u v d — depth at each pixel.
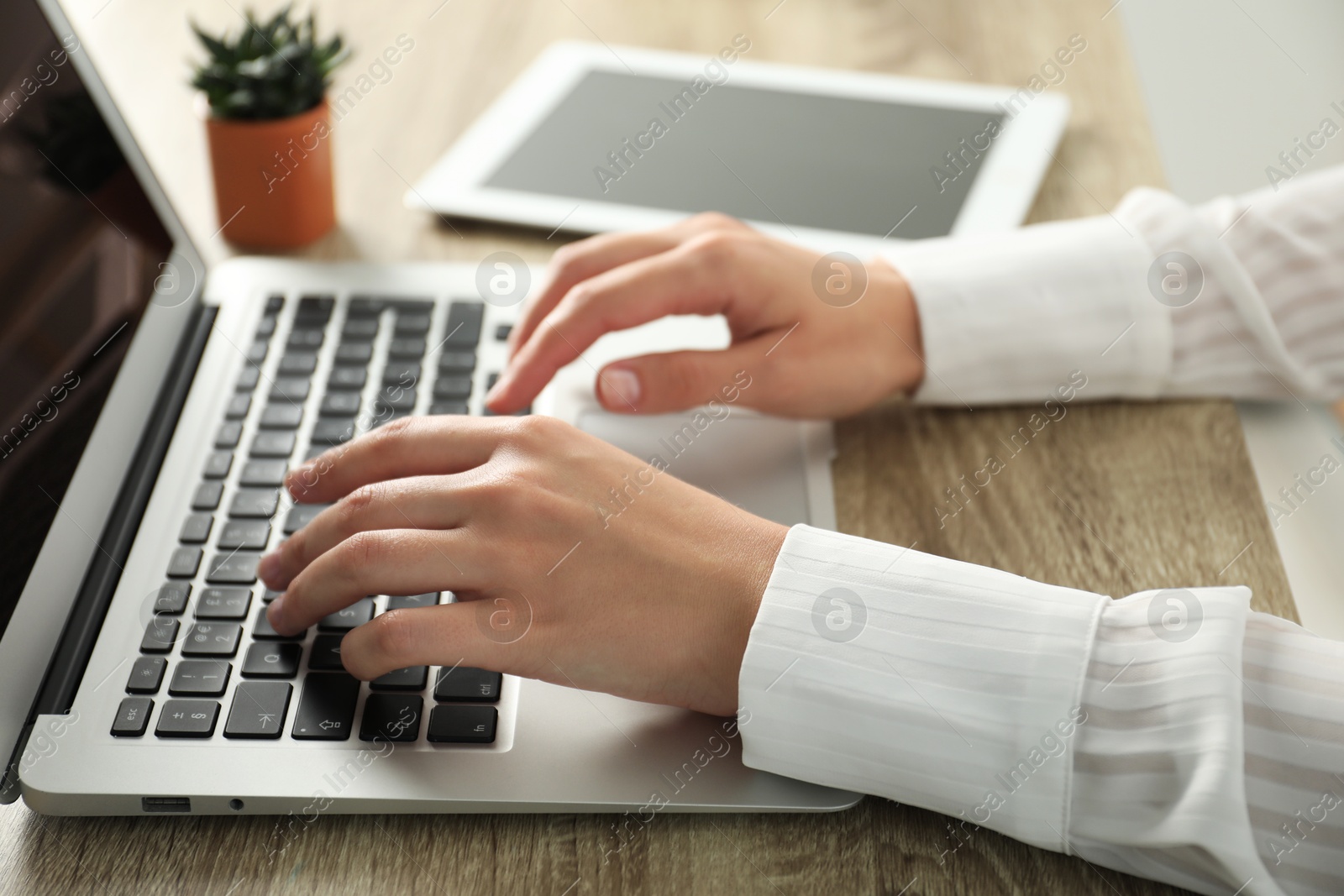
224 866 0.45
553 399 0.68
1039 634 0.48
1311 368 0.70
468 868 0.45
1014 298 0.69
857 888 0.45
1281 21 1.27
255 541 0.57
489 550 0.51
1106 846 0.45
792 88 0.97
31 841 0.46
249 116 0.77
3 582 0.50
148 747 0.48
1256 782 0.43
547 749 0.48
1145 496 0.63
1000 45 1.04
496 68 1.01
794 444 0.67
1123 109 0.96
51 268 0.58
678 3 1.11
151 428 0.63
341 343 0.70
